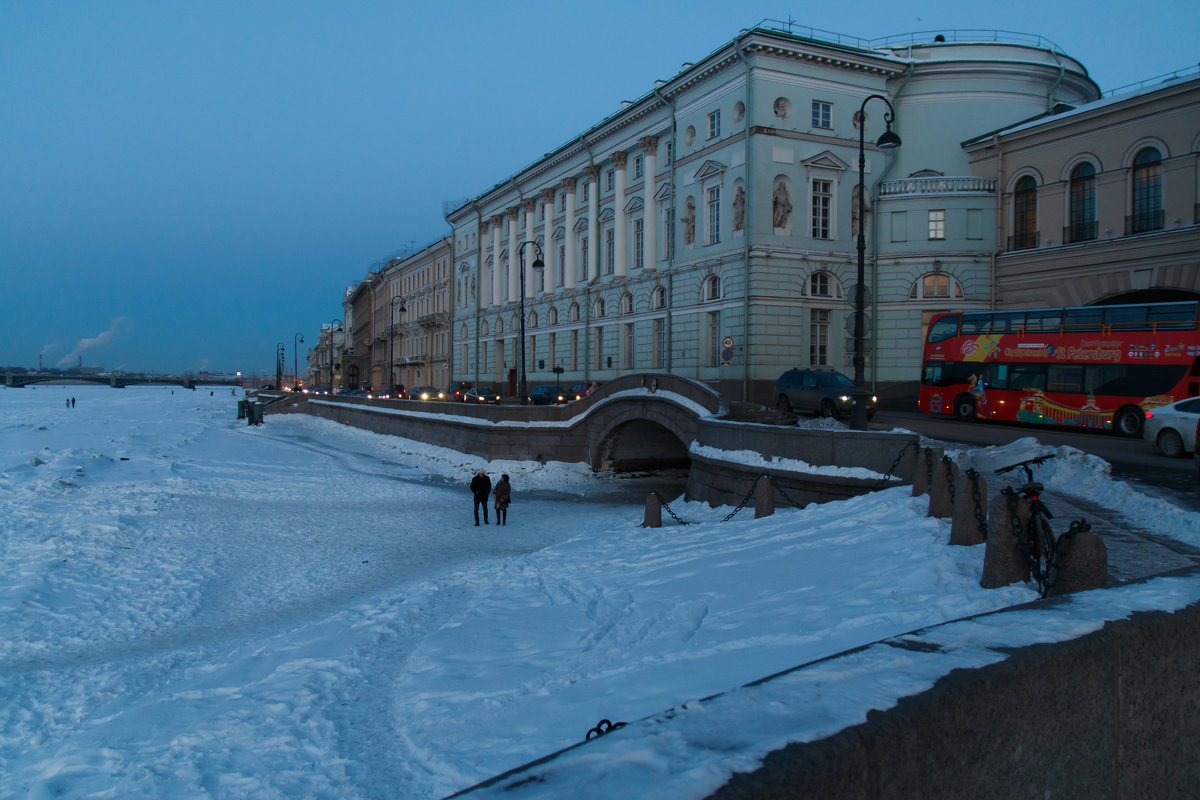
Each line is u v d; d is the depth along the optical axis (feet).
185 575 63.31
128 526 79.71
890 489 51.70
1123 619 11.02
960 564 31.83
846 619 28.71
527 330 218.38
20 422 260.21
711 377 142.31
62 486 101.19
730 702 8.32
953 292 135.54
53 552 66.64
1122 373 81.87
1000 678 8.97
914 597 29.37
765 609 33.50
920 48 145.79
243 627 50.67
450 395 215.51
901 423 96.99
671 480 125.29
